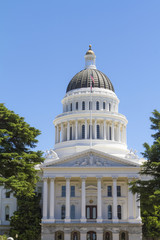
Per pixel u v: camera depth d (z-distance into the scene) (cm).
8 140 5859
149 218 8462
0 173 5634
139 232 8681
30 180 5884
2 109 5909
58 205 9469
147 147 6066
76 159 9300
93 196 9481
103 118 11512
